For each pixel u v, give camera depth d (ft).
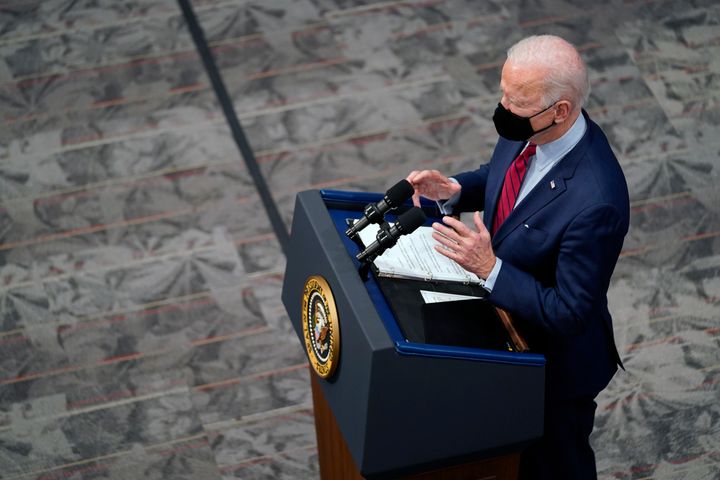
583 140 21.21
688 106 42.78
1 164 41.06
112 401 32.73
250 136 41.93
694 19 46.78
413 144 41.42
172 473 30.68
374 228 21.09
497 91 43.68
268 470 30.76
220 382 33.24
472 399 18.88
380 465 19.02
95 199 39.52
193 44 46.21
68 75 44.96
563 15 47.14
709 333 34.47
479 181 24.27
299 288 21.70
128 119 42.86
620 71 44.37
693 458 30.89
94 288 36.22
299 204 21.07
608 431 31.68
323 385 20.45
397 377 18.08
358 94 43.62
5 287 36.35
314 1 48.29
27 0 48.49
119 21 47.47
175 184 40.01
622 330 34.53
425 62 45.09
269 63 45.19
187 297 35.86
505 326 20.03
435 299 19.81
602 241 20.70
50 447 31.45
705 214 38.45
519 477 25.07
